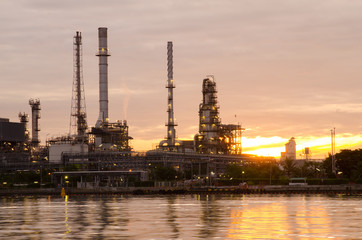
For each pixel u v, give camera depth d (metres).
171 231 68.75
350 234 64.69
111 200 172.12
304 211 103.69
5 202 169.88
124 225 77.75
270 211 104.38
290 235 63.78
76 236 64.56
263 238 61.16
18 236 64.88
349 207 115.81
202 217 90.56
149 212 105.06
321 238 61.06
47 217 95.06
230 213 99.56
